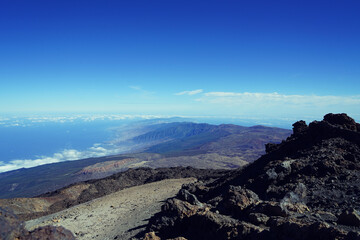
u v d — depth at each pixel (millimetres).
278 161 28375
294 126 41188
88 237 26234
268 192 22219
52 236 8172
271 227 13070
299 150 29938
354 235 9891
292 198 17234
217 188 32094
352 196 17719
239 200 17984
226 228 14375
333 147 26828
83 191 67250
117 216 32906
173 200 20172
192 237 16312
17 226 7680
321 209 17094
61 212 41875
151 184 56469
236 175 34625
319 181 21516
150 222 20281
